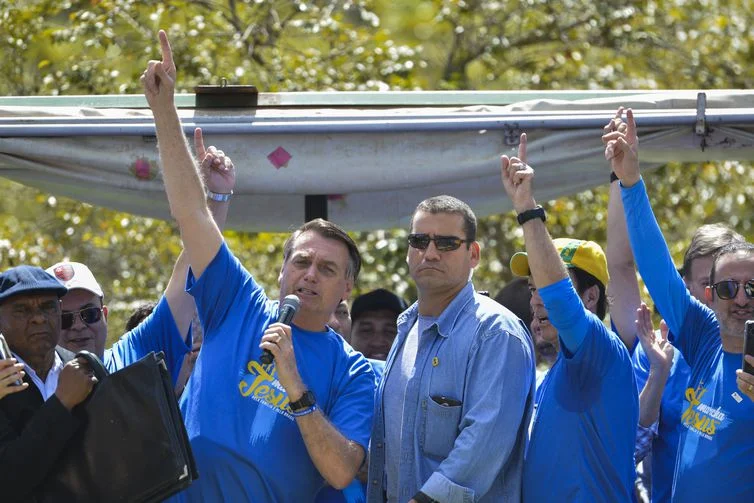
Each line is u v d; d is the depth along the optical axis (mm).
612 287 18297
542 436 15906
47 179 18938
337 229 16266
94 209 38000
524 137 15969
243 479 15320
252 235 37062
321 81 35969
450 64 41125
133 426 14438
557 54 40375
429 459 15562
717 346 16391
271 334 15109
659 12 41281
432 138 18422
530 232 15500
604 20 40281
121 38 36281
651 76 41062
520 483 15875
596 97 19219
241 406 15523
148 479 14359
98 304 18969
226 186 17031
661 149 18438
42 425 14414
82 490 14500
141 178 18391
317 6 39031
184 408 15812
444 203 15953
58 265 18953
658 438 17922
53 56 37719
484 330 15602
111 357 17500
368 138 18438
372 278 35812
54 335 15992
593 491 15680
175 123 15781
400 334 16266
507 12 40844
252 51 36812
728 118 18078
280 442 15438
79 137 18312
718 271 16000
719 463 15742
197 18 36219
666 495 17766
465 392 15523
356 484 16938
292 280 15992
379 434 16062
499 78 40719
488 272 38250
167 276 38094
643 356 18266
